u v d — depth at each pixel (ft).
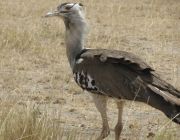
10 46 65.98
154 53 69.15
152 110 47.85
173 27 84.43
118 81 36.58
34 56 63.77
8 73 57.00
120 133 38.34
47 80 55.42
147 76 35.76
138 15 92.17
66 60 63.52
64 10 40.70
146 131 42.29
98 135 40.96
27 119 36.86
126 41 74.69
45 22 83.15
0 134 35.53
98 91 37.65
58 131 36.47
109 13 92.73
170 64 64.75
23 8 92.73
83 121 44.21
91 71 37.99
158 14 93.25
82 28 40.63
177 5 101.55
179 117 33.47
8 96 48.26
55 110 45.68
